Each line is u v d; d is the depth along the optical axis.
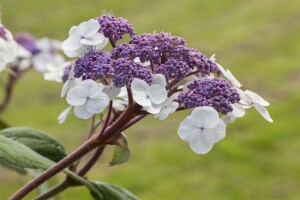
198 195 10.87
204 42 20.12
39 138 2.54
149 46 1.92
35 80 17.34
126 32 2.04
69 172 2.17
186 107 1.83
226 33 20.84
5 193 10.56
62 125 14.27
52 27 23.34
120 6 25.08
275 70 16.89
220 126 1.79
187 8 24.22
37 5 25.27
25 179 10.88
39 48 4.90
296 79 16.14
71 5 25.22
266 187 11.04
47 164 2.12
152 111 1.80
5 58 2.35
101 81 1.95
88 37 1.95
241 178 11.38
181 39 1.98
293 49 18.53
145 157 12.34
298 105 14.37
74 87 1.83
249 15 22.42
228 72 1.96
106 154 12.23
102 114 2.40
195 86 1.90
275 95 15.18
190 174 11.62
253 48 18.88
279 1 23.30
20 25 23.36
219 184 11.17
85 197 10.44
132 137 13.38
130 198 2.51
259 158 12.04
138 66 1.87
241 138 12.80
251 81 16.30
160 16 23.59
